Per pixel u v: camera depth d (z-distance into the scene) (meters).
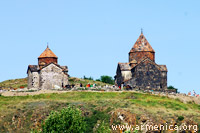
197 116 98.00
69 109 87.06
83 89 119.62
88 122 95.19
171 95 117.50
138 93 116.12
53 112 87.06
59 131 83.38
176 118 96.06
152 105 104.94
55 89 120.12
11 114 99.62
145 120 92.94
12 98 112.75
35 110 101.12
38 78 126.81
